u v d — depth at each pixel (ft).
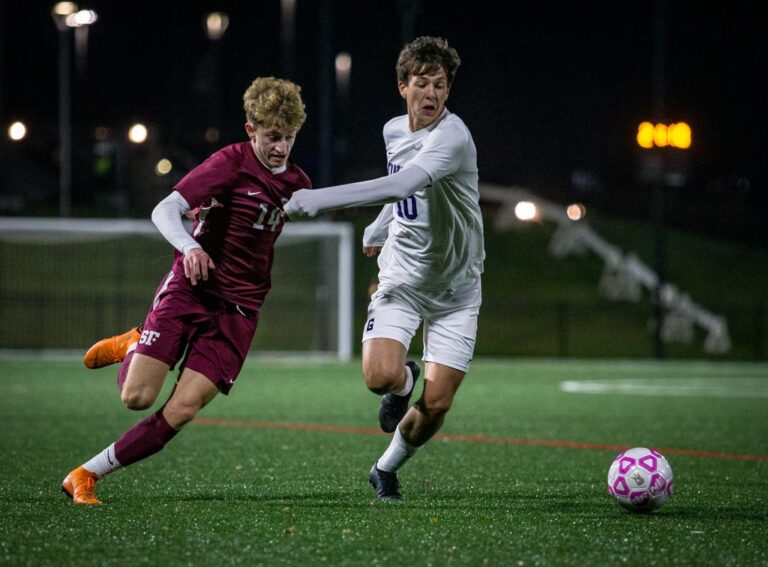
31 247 285.23
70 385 150.71
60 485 62.23
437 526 49.21
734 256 354.74
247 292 53.93
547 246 344.49
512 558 42.78
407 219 54.70
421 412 56.54
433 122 53.47
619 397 145.69
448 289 55.93
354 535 46.65
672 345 272.92
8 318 252.21
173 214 51.37
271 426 103.50
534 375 190.70
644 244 354.95
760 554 44.37
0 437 91.25
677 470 76.23
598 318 288.10
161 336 52.80
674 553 44.29
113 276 275.39
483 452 85.20
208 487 62.59
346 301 226.17
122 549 43.47
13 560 41.65
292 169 54.03
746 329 290.76
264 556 42.47
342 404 127.75
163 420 53.21
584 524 50.62
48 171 390.63
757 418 119.03
